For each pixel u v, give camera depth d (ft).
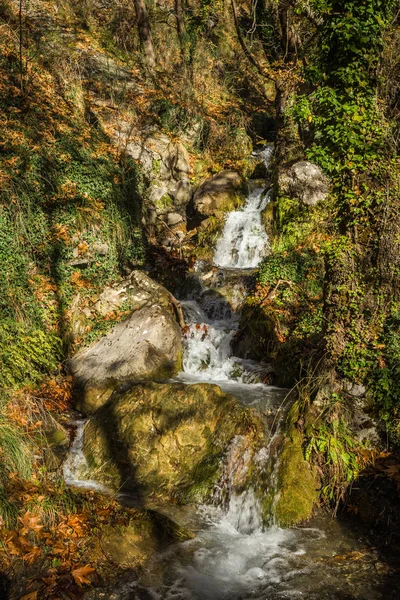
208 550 16.19
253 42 57.00
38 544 15.21
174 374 25.64
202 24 55.98
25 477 17.38
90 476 20.22
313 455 18.52
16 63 34.01
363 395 18.97
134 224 33.99
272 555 15.94
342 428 18.57
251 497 18.28
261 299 28.66
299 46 45.03
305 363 23.52
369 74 19.20
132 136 39.19
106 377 24.29
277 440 19.13
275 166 40.60
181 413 20.88
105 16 50.34
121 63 46.14
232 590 14.34
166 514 18.10
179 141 41.93
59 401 23.50
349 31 18.24
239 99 53.06
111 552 15.51
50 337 25.22
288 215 34.37
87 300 27.96
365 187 18.65
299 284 28.86
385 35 23.80
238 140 45.98
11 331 23.77
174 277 33.83
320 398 19.12
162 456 20.21
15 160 27.66
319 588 14.35
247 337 27.25
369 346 18.81
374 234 18.65
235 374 25.85
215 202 39.24
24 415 20.65
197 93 49.80
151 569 15.19
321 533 16.85
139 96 42.83
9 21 38.11
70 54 40.14
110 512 17.02
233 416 20.20
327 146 19.53
